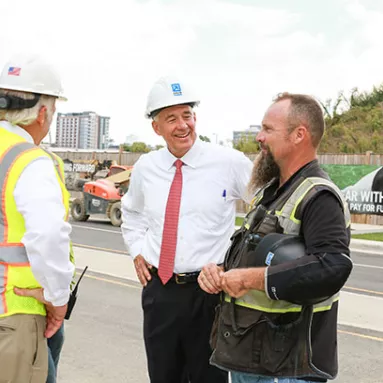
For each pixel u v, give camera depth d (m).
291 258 2.19
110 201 16.98
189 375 3.34
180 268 3.18
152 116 3.33
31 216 2.25
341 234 2.18
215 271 2.44
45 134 2.63
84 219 18.14
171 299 3.21
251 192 2.69
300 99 2.40
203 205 3.22
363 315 6.53
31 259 2.28
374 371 4.81
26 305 2.38
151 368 3.35
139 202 3.55
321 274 2.12
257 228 2.44
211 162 3.27
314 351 2.30
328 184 2.26
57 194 2.33
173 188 3.28
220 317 2.50
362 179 17.97
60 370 4.64
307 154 2.42
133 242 3.55
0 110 2.46
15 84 2.43
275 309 2.30
